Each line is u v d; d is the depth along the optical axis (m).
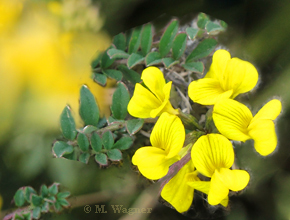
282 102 0.16
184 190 0.16
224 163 0.16
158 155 0.16
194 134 0.16
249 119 0.16
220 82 0.16
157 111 0.16
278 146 0.16
